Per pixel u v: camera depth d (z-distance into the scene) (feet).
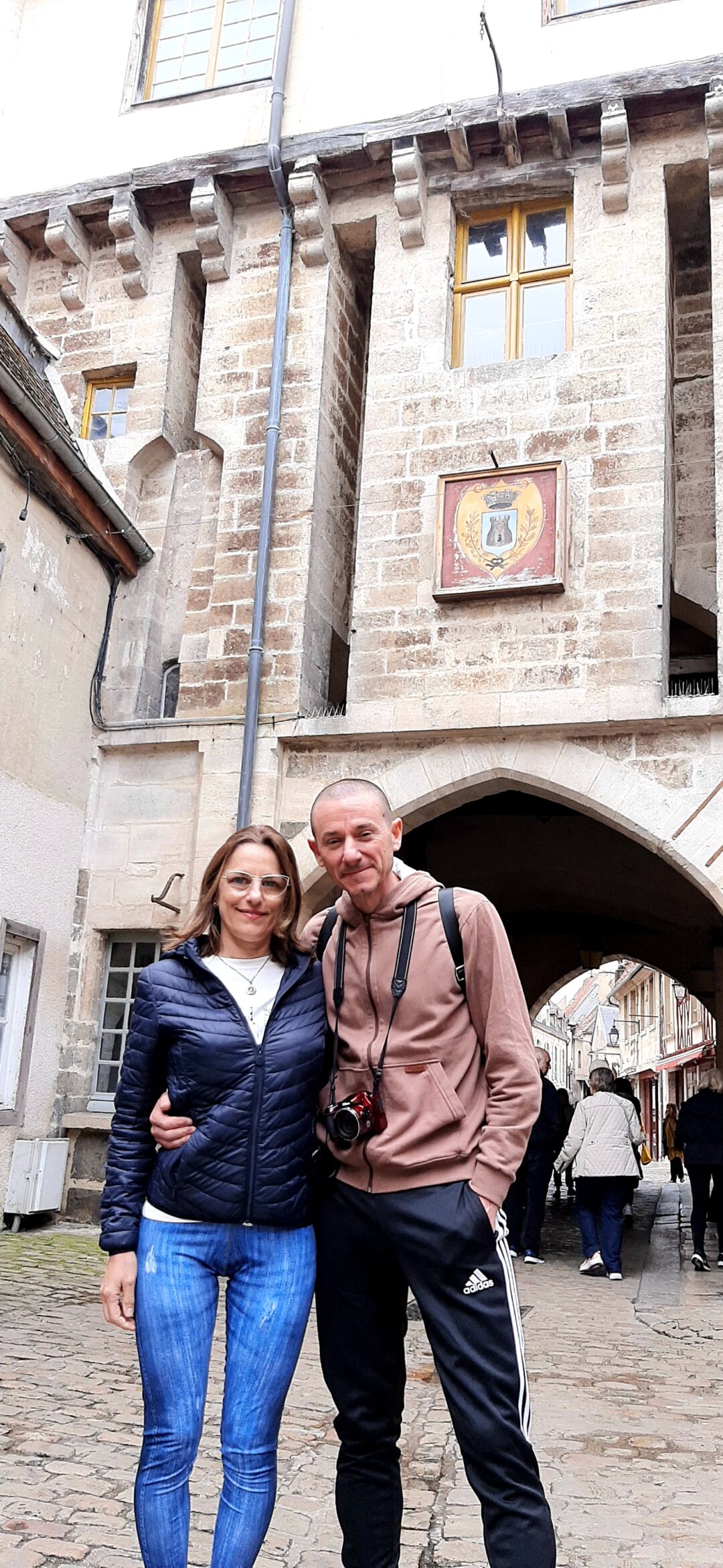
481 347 37.83
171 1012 8.66
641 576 32.83
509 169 37.83
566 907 55.01
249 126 41.37
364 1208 8.41
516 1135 8.21
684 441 38.63
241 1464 8.23
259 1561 10.75
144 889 36.29
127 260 42.04
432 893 8.80
